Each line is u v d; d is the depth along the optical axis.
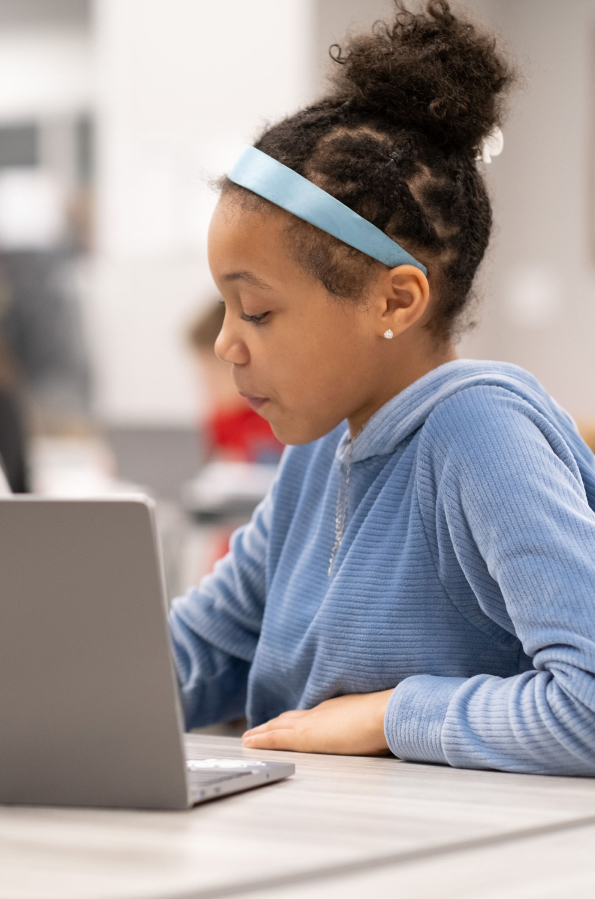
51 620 0.59
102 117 4.80
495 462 0.81
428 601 0.88
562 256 5.37
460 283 0.94
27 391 4.72
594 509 0.91
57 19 4.82
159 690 0.58
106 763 0.59
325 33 4.38
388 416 0.92
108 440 4.56
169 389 4.55
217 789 0.61
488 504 0.79
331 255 0.87
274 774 0.67
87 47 4.79
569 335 5.37
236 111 4.49
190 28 4.54
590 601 0.73
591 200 5.29
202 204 4.59
